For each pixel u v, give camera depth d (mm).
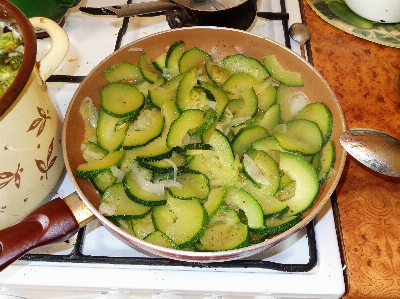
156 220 372
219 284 386
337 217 425
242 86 459
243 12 536
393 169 422
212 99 429
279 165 403
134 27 587
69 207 359
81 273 388
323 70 562
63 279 386
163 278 388
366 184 463
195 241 357
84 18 595
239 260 393
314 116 428
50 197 439
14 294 412
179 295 401
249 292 386
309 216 349
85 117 427
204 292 389
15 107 327
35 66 345
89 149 414
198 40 472
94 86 437
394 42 587
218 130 415
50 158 393
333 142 414
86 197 361
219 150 405
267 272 393
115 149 412
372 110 521
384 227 434
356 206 448
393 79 552
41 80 361
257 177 390
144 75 456
